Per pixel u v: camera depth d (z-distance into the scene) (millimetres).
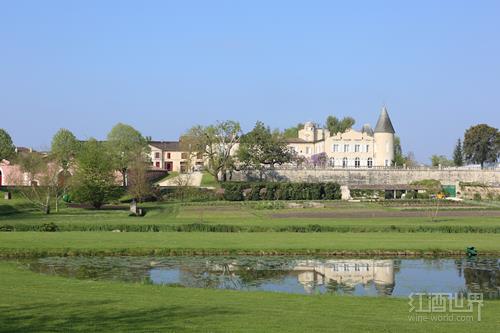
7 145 140375
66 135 150000
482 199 147000
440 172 168500
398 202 127062
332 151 190250
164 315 25656
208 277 43156
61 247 53625
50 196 107688
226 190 133875
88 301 28734
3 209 96500
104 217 88438
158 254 53281
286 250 54188
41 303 28000
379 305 29938
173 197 131875
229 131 155625
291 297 31969
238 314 26109
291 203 119250
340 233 68125
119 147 151375
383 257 53062
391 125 192750
